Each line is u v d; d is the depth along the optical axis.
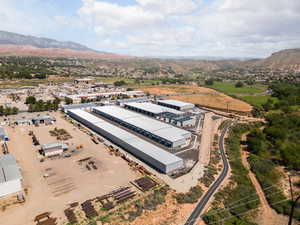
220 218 41.25
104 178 53.62
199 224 39.47
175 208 43.56
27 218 39.41
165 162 57.19
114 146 73.94
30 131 86.06
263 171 62.38
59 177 53.53
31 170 56.56
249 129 102.62
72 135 83.50
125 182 52.12
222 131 95.00
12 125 92.62
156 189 49.47
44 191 47.72
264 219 45.00
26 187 49.03
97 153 68.12
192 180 54.22
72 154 66.88
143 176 55.12
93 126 90.12
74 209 42.06
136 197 46.34
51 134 83.56
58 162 61.41
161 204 44.56
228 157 69.44
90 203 43.59
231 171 60.38
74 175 54.62
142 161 63.59
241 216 43.88
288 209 47.03
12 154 65.12
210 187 51.84
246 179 57.62
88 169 57.69
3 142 74.62
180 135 79.12
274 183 57.91
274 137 86.00
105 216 40.28
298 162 64.75
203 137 86.31
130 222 39.16
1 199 44.66
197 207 44.22
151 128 85.81
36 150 68.94
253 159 68.69
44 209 41.88
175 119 102.69
